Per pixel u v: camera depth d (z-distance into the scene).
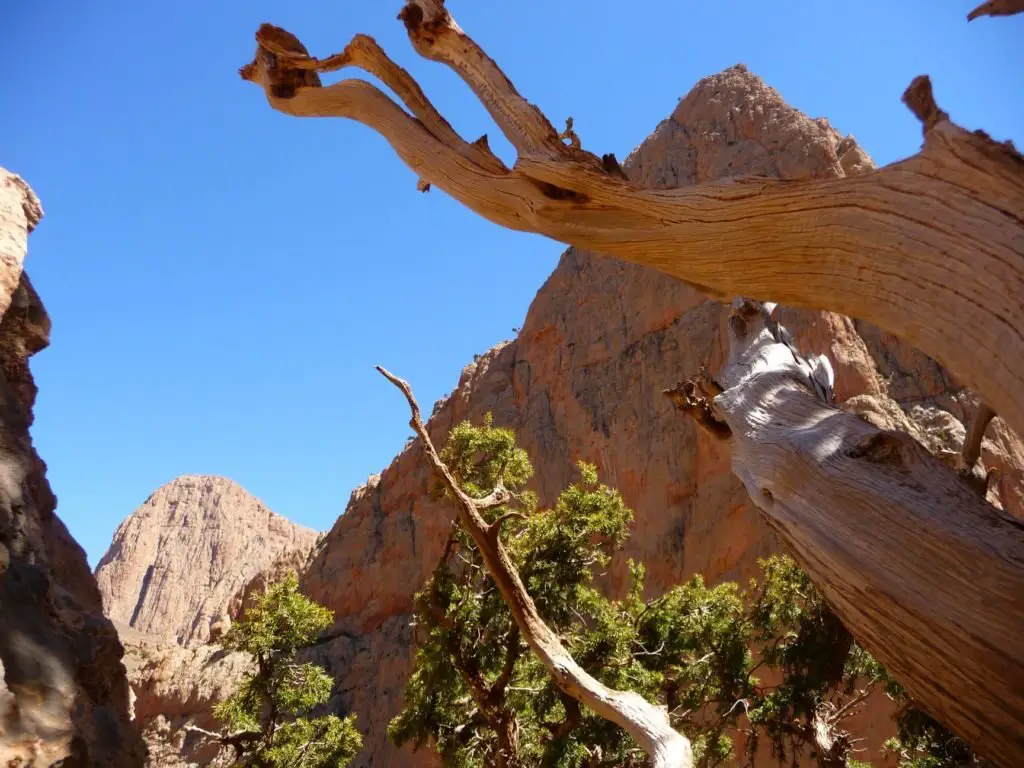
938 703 1.85
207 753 39.53
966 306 1.59
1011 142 1.70
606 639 13.75
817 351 32.16
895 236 1.76
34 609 8.52
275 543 120.75
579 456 39.62
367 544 48.97
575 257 48.62
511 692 14.60
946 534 1.94
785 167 38.31
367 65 3.90
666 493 34.97
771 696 15.12
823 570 2.16
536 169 2.87
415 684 15.38
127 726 9.26
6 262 11.88
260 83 4.28
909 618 1.87
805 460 2.46
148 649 50.31
